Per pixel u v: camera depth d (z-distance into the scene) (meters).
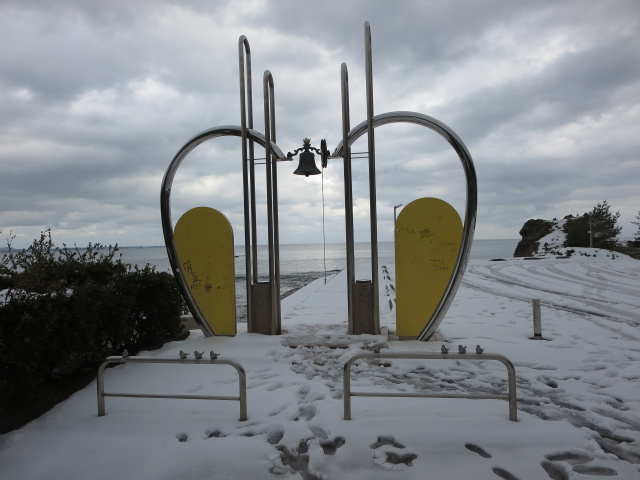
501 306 10.88
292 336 6.64
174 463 3.02
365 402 4.13
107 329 5.34
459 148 6.26
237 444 3.27
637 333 7.36
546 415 3.84
